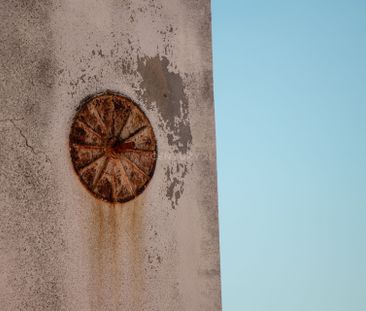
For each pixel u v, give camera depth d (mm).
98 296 4074
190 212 4648
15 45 3943
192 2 4953
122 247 4238
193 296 4559
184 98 4754
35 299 3803
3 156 3799
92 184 4148
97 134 4211
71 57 4172
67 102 4109
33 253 3832
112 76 4363
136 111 4438
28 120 3928
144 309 4285
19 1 3998
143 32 4590
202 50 4934
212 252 4719
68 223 4004
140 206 4371
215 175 4836
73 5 4238
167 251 4469
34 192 3887
